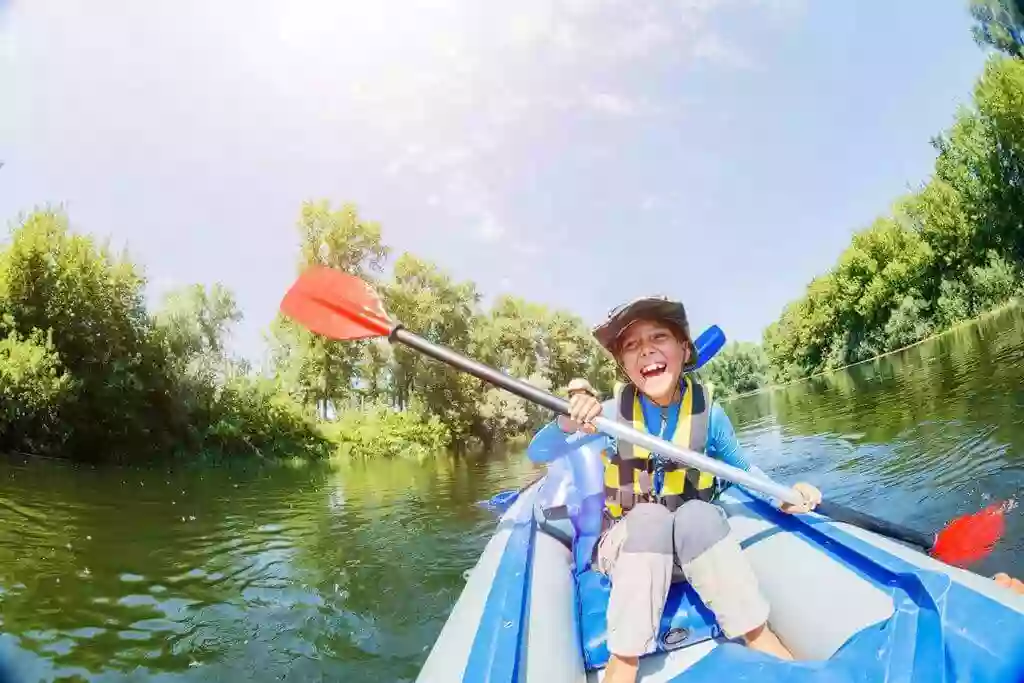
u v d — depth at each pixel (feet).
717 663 3.27
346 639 6.86
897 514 8.79
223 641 6.95
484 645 3.37
